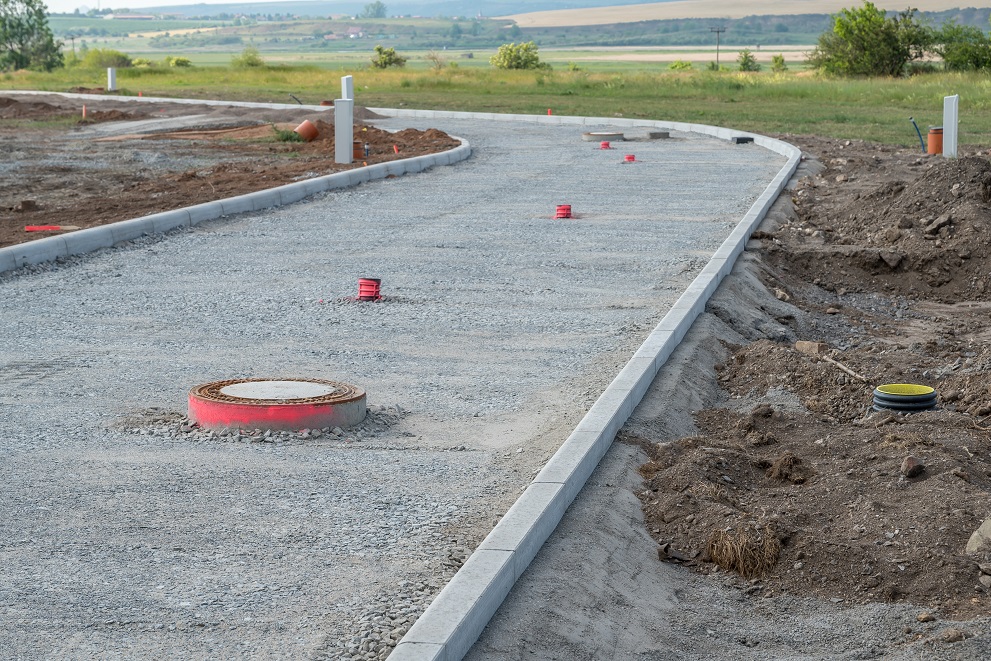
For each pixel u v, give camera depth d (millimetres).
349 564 5684
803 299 13984
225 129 35219
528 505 6035
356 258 14297
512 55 101312
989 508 6527
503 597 5328
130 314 11266
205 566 5641
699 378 9391
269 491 6652
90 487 6680
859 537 6336
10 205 19156
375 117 40812
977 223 15578
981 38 62500
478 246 15125
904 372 9898
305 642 4891
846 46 64438
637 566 6039
